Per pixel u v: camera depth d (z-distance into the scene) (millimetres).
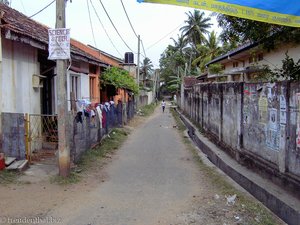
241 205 5930
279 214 5512
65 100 7348
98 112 12219
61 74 7293
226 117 10547
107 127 14664
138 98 36500
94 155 10156
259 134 7578
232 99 9836
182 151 12086
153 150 12273
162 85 93688
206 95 15016
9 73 8648
